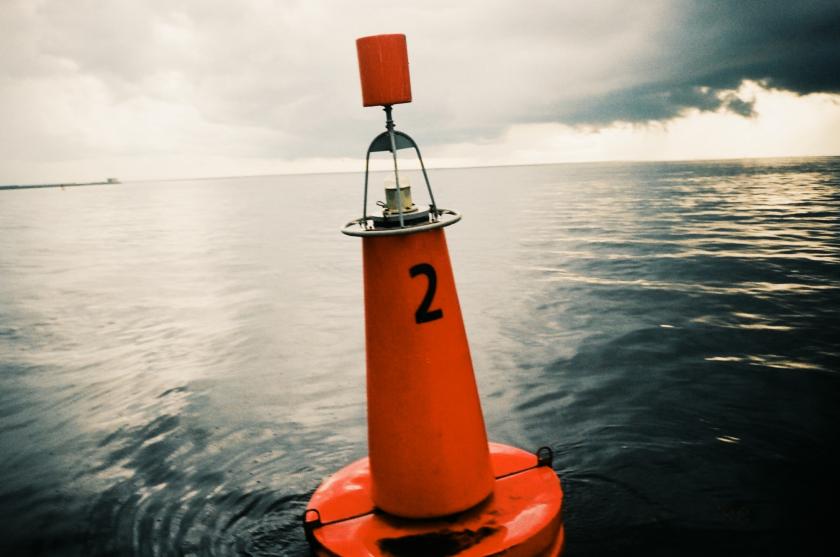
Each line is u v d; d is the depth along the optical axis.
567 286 12.80
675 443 5.18
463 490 2.78
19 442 6.04
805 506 4.16
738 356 7.51
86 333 10.71
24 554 4.09
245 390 7.23
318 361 8.28
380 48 2.47
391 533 2.73
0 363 8.95
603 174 127.44
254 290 14.32
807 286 11.77
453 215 2.80
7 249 28.45
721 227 23.47
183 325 10.98
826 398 6.04
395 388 2.74
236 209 59.00
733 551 3.70
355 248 22.80
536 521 2.71
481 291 12.69
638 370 7.16
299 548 3.94
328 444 5.60
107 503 4.70
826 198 37.50
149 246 27.30
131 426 6.29
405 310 2.70
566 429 5.62
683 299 10.95
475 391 2.92
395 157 2.64
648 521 4.04
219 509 4.51
